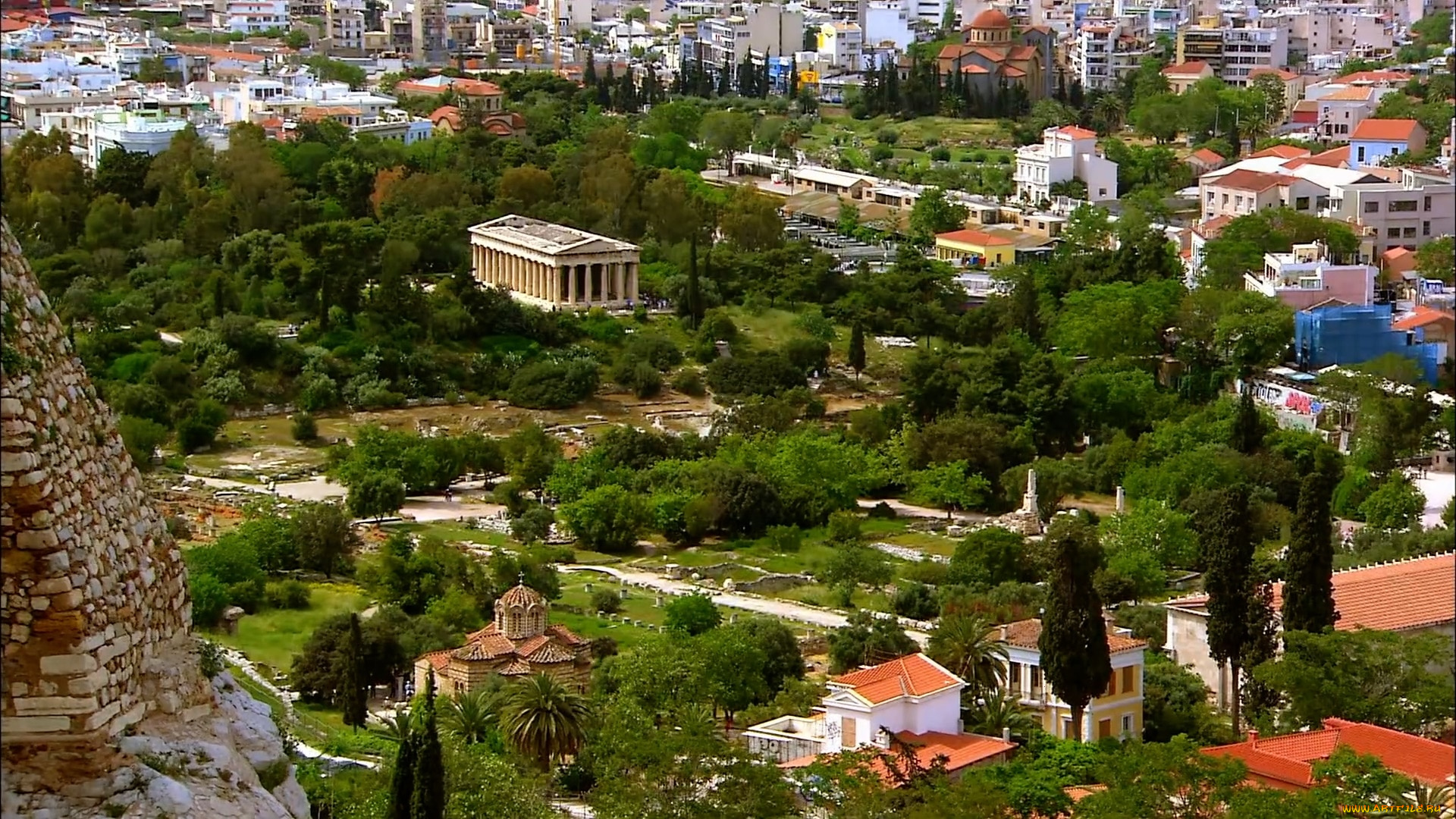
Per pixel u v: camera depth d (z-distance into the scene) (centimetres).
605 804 15938
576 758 19038
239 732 5712
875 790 16262
